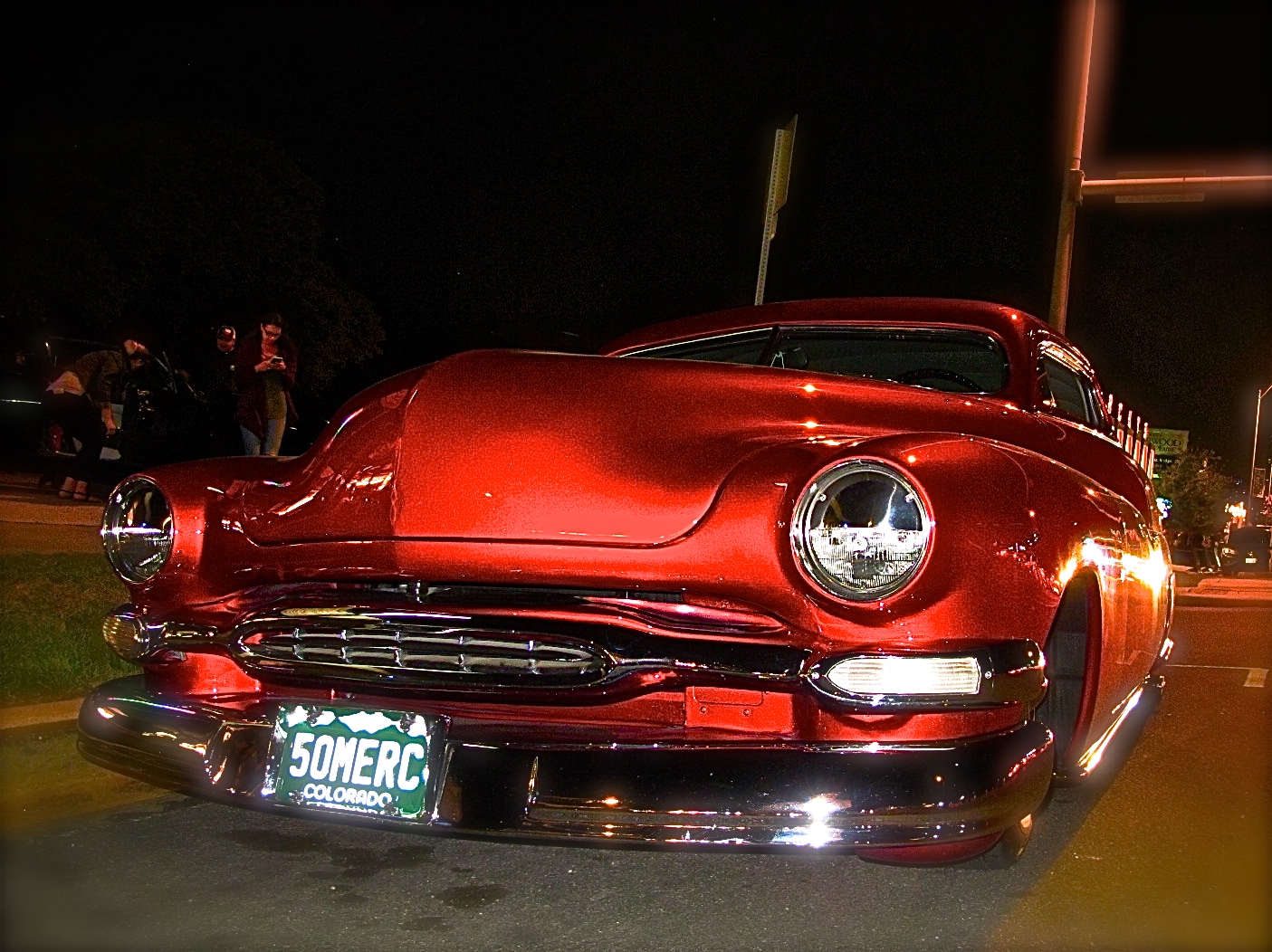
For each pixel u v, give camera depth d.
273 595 3.06
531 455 2.86
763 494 2.73
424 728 2.82
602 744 2.68
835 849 2.59
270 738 3.01
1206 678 8.55
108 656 5.33
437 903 3.36
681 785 2.61
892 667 2.64
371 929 3.15
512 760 2.71
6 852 3.70
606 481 2.80
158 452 9.91
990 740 2.70
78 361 10.52
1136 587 4.04
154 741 3.11
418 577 2.89
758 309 4.63
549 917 3.27
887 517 2.67
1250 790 4.91
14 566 7.17
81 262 16.64
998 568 2.72
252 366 8.45
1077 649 3.48
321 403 20.61
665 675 2.74
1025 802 2.68
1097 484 3.71
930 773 2.60
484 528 2.83
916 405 3.31
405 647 2.84
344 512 2.98
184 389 9.95
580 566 2.78
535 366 3.03
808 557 2.68
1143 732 6.10
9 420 12.49
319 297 19.81
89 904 3.28
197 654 3.22
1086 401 5.02
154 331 19.03
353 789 2.85
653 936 3.14
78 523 9.36
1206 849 4.02
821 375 3.26
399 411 3.01
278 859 3.70
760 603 2.72
